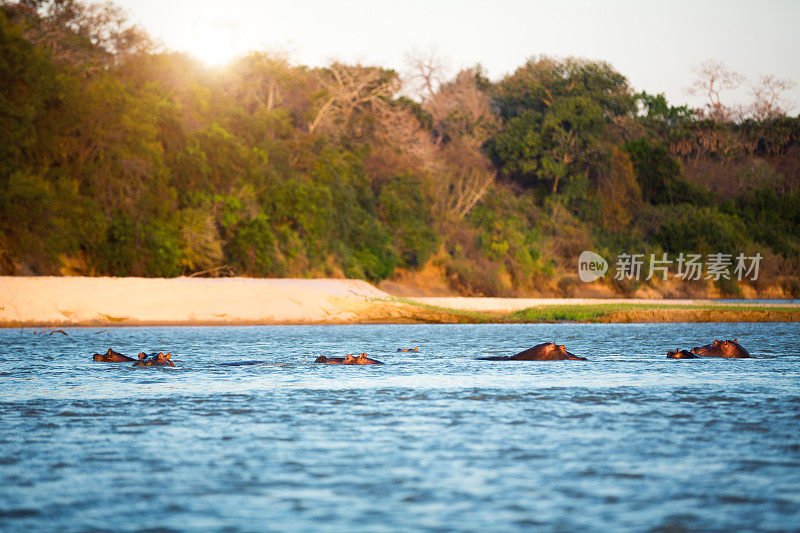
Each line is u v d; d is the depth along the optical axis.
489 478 16.77
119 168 89.50
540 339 60.00
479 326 79.19
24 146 82.56
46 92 85.19
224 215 98.75
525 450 19.33
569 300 112.75
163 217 93.56
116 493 15.69
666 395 28.48
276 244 103.75
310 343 54.09
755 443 20.11
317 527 13.66
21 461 18.25
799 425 22.52
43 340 55.06
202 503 15.03
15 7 103.06
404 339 59.22
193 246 94.12
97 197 88.44
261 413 24.64
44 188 81.75
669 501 15.14
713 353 44.31
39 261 81.38
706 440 20.50
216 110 108.88
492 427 22.27
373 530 13.51
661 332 70.75
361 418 23.72
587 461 18.22
